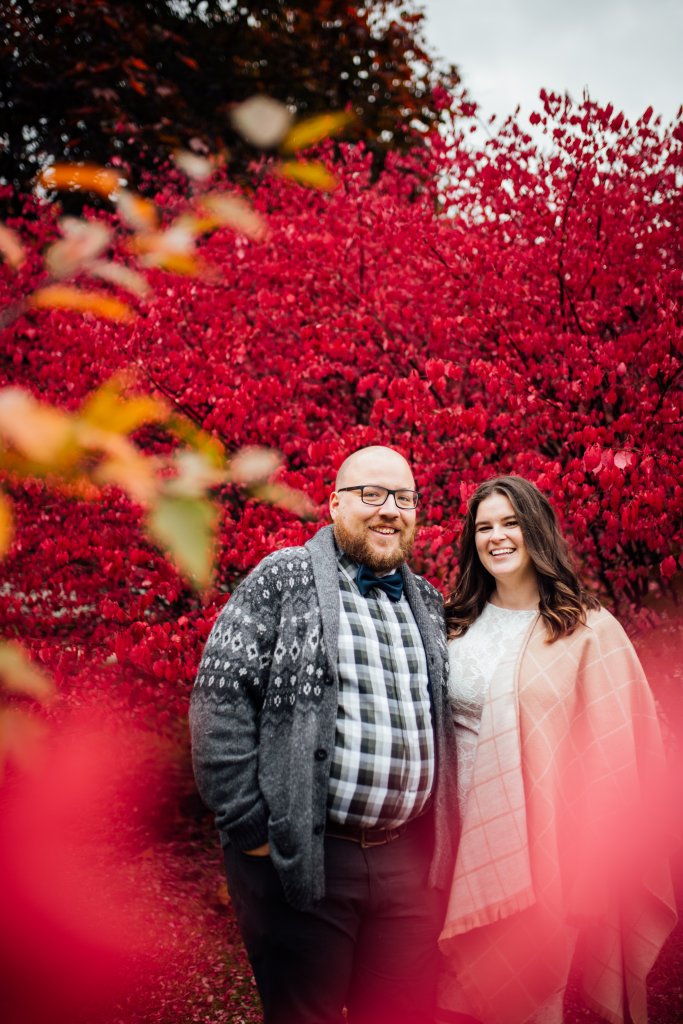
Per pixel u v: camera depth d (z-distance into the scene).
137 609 2.67
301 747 1.59
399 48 5.18
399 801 1.67
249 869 1.66
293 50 4.92
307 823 1.57
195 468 0.52
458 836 1.81
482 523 2.06
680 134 2.99
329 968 1.61
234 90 4.96
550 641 1.91
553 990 1.76
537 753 1.80
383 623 1.80
